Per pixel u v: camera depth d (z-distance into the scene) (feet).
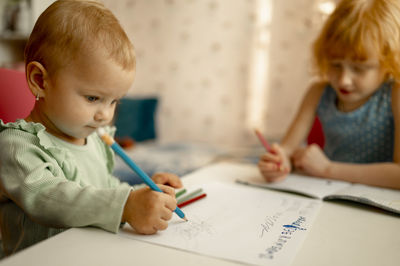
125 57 1.64
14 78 2.27
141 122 8.55
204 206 1.77
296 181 2.40
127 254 1.21
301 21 7.77
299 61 7.90
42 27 1.63
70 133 1.77
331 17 2.83
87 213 1.43
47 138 1.79
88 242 1.30
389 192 2.13
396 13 2.56
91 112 1.66
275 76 8.19
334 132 3.40
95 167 2.14
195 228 1.47
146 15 9.31
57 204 1.46
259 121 8.46
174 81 9.25
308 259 1.21
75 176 1.88
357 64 2.60
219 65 8.73
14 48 7.99
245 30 8.38
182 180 2.40
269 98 8.31
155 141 8.78
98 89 1.61
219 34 8.64
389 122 3.04
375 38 2.51
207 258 1.19
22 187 1.50
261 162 2.45
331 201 1.97
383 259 1.23
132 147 7.32
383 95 3.02
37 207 1.48
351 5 2.64
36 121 1.92
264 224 1.54
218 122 8.88
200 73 8.95
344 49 2.58
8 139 1.65
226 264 1.15
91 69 1.56
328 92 3.42
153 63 9.41
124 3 9.48
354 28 2.53
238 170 2.78
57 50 1.58
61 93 1.62
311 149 2.60
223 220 1.57
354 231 1.50
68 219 1.44
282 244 1.32
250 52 8.38
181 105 9.23
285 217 1.64
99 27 1.60
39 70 1.64
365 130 3.16
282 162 2.59
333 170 2.53
